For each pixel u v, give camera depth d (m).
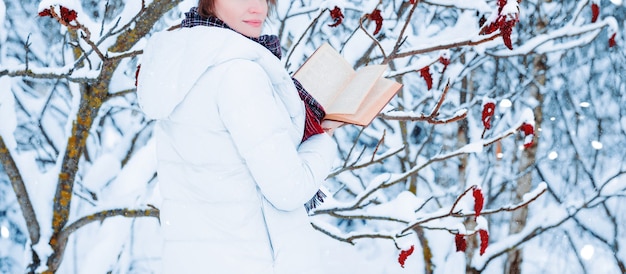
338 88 1.89
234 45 1.58
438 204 7.25
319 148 1.71
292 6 4.85
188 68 1.58
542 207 9.05
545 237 9.91
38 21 6.33
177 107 1.63
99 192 4.34
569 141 9.07
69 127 3.67
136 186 3.98
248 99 1.53
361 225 8.63
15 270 8.36
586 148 9.04
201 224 1.64
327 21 5.39
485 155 7.84
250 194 1.63
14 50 6.29
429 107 7.34
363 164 3.65
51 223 3.62
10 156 3.57
